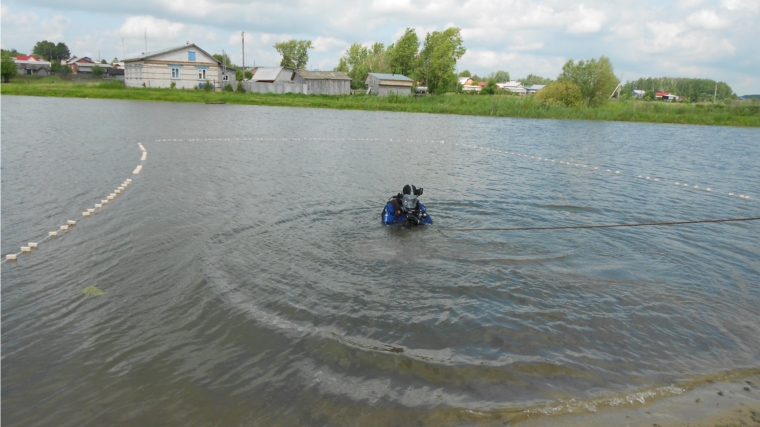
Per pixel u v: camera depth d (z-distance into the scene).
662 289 8.09
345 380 5.58
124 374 5.62
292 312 6.97
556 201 13.95
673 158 24.88
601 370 5.88
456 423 4.97
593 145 29.75
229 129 29.84
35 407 5.08
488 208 12.80
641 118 56.50
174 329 6.53
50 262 8.52
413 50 96.62
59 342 6.20
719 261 9.45
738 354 6.32
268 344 6.21
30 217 10.88
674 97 145.62
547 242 10.16
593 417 5.11
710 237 10.98
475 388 5.49
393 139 28.67
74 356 5.93
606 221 12.03
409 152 23.25
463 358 6.02
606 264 9.08
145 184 14.20
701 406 5.32
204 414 5.04
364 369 5.78
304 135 28.52
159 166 16.98
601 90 64.75
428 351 6.16
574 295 7.75
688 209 13.75
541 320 6.96
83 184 13.98
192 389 5.39
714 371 5.95
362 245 9.62
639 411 5.22
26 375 5.57
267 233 10.12
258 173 16.31
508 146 27.59
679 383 5.70
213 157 19.28
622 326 6.88
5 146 20.00
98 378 5.55
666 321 7.06
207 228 10.30
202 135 26.34
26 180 14.24
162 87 67.94
